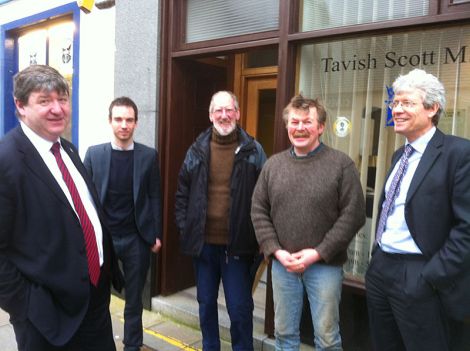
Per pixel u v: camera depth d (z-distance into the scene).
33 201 1.64
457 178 1.64
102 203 2.72
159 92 3.52
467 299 1.65
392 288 1.82
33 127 1.71
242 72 4.08
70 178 1.83
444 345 1.74
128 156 2.82
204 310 2.67
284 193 2.12
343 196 2.06
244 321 2.57
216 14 3.27
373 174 2.72
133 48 3.60
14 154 1.62
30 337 1.68
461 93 2.38
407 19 2.39
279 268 2.23
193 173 2.62
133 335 2.81
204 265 2.68
